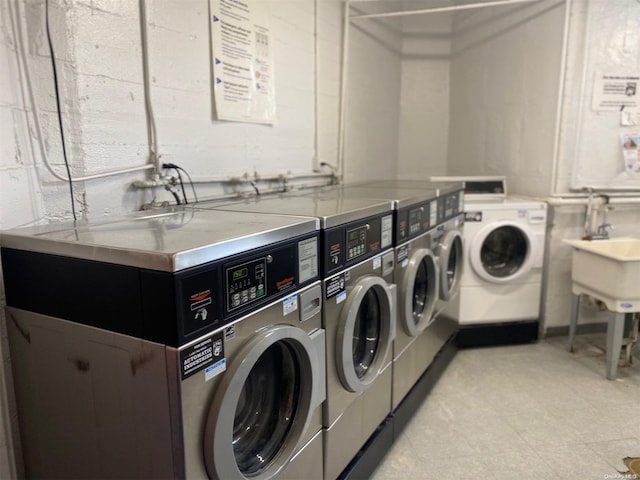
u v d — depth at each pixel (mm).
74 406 1095
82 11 1478
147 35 1705
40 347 1126
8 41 1259
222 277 1002
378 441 1895
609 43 3055
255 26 2281
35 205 1358
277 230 1188
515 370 2857
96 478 1097
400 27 4207
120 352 978
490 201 3227
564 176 3217
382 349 1876
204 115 2021
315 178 2992
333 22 3082
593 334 3443
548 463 1958
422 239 2264
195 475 971
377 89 3867
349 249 1567
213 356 985
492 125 3863
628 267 2580
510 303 3229
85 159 1518
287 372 1371
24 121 1312
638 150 3174
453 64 4320
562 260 3305
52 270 1062
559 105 3127
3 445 1207
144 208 1756
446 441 2121
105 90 1573
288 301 1247
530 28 3373
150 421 963
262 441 1310
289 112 2650
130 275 930
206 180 2039
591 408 2396
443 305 2740
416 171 4512
